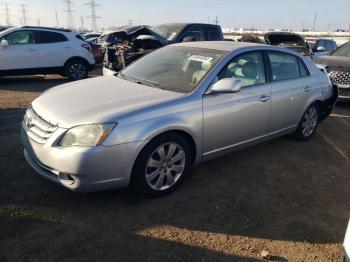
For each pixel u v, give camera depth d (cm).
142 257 270
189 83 378
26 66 970
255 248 291
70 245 277
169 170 353
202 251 282
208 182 393
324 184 415
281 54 478
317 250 296
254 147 512
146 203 341
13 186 355
